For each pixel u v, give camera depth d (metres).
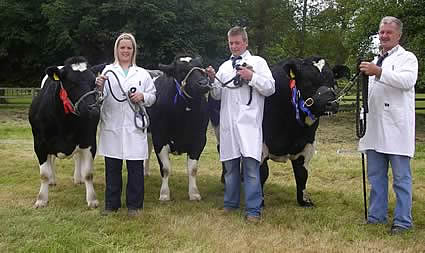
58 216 5.23
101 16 22.61
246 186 5.26
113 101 5.34
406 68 4.79
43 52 26.22
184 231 4.78
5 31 26.08
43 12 23.30
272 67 6.10
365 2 17.59
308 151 5.94
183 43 22.30
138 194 5.51
